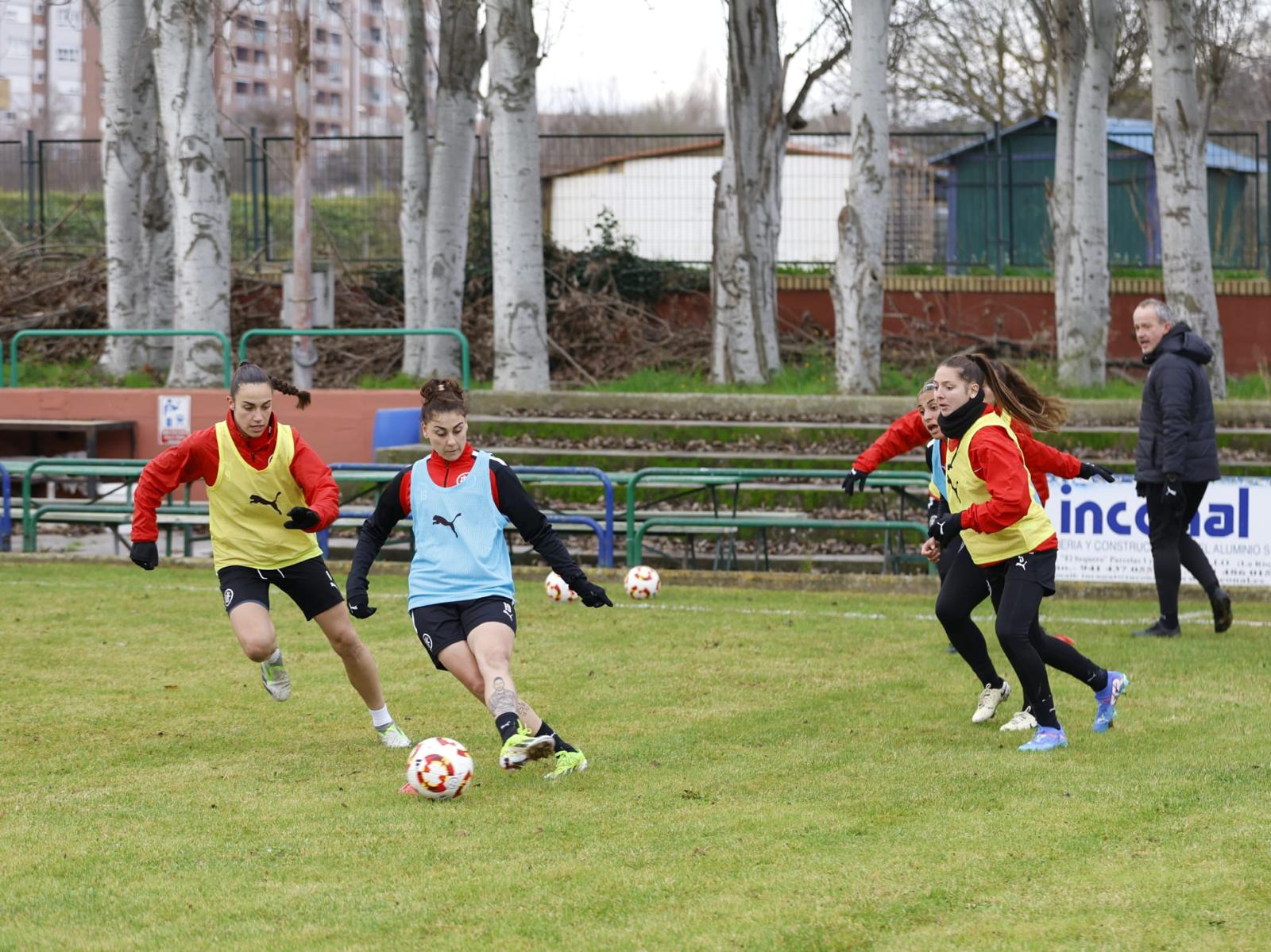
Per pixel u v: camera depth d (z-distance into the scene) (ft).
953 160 158.30
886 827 33.91
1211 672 53.31
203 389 118.32
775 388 128.47
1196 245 114.93
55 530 104.88
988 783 37.93
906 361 147.23
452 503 38.37
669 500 94.07
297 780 38.93
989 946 26.27
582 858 31.55
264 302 160.35
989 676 46.09
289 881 30.22
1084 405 108.68
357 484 94.12
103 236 171.63
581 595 38.06
